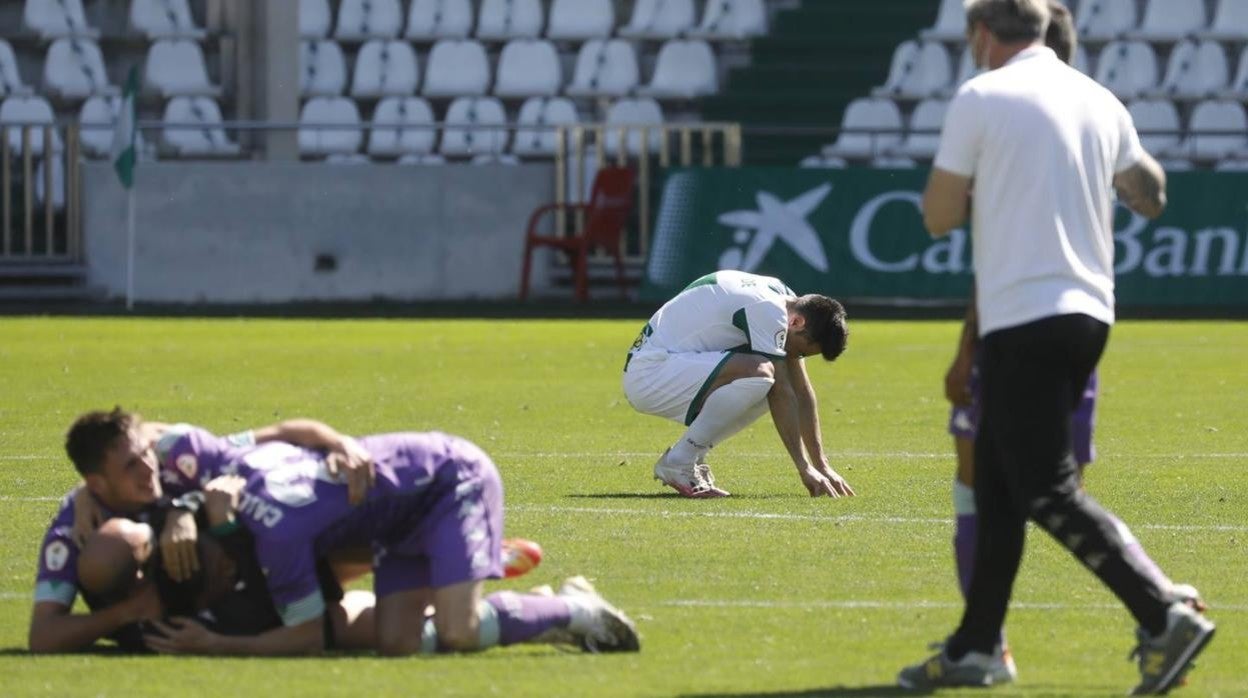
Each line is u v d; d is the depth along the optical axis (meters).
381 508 18.91
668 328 31.94
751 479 34.38
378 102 98.75
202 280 85.50
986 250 17.64
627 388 32.12
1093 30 96.81
